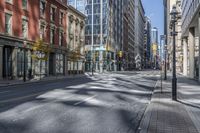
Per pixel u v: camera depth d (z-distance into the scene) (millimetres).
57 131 9602
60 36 59688
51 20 54719
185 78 50156
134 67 172625
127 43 153875
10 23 40969
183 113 13211
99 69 101312
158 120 11453
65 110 14000
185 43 61438
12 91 23406
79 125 10672
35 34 47938
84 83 35000
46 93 21719
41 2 50656
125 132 9680
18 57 42781
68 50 63469
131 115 13258
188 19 45531
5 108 14203
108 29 105938
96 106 15734
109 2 107625
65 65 62031
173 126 10312
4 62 40656
